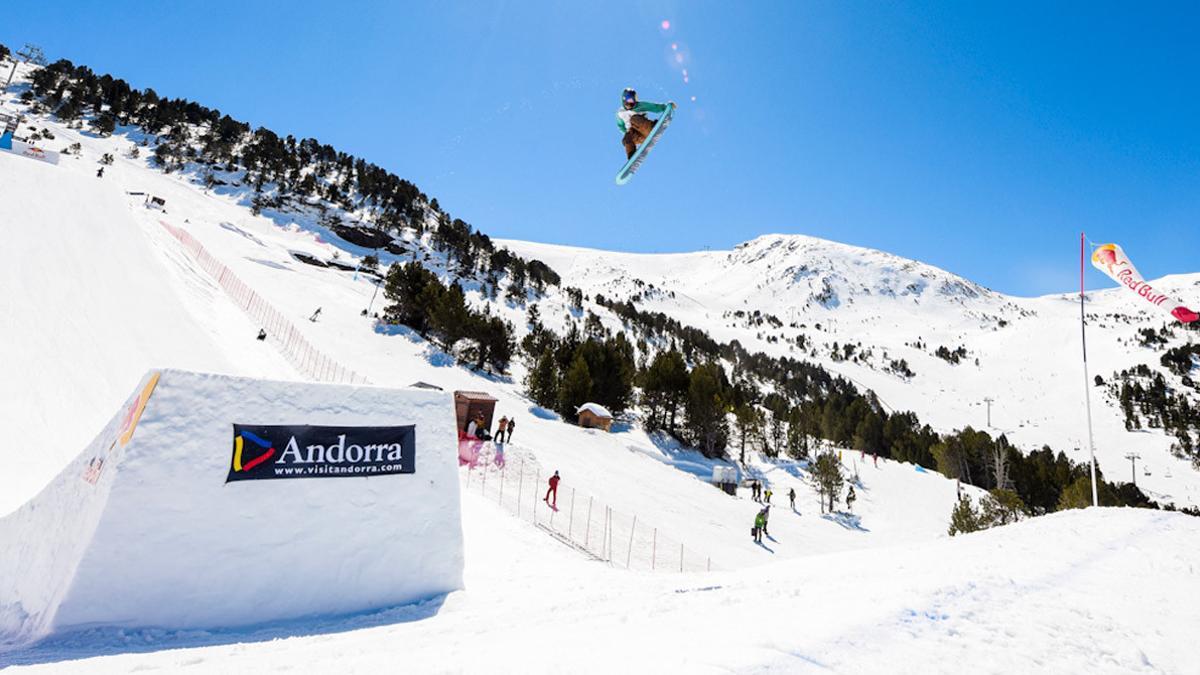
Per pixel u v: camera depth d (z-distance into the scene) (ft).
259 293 132.36
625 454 111.86
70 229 68.23
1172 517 42.57
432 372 124.26
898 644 12.19
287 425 25.53
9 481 31.68
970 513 112.57
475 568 32.94
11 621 20.54
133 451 21.57
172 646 18.70
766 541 84.43
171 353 60.34
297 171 381.40
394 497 27.43
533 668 10.67
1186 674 12.24
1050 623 15.03
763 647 11.68
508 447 72.33
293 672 11.72
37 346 45.11
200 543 21.88
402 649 13.93
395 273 166.20
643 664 10.68
